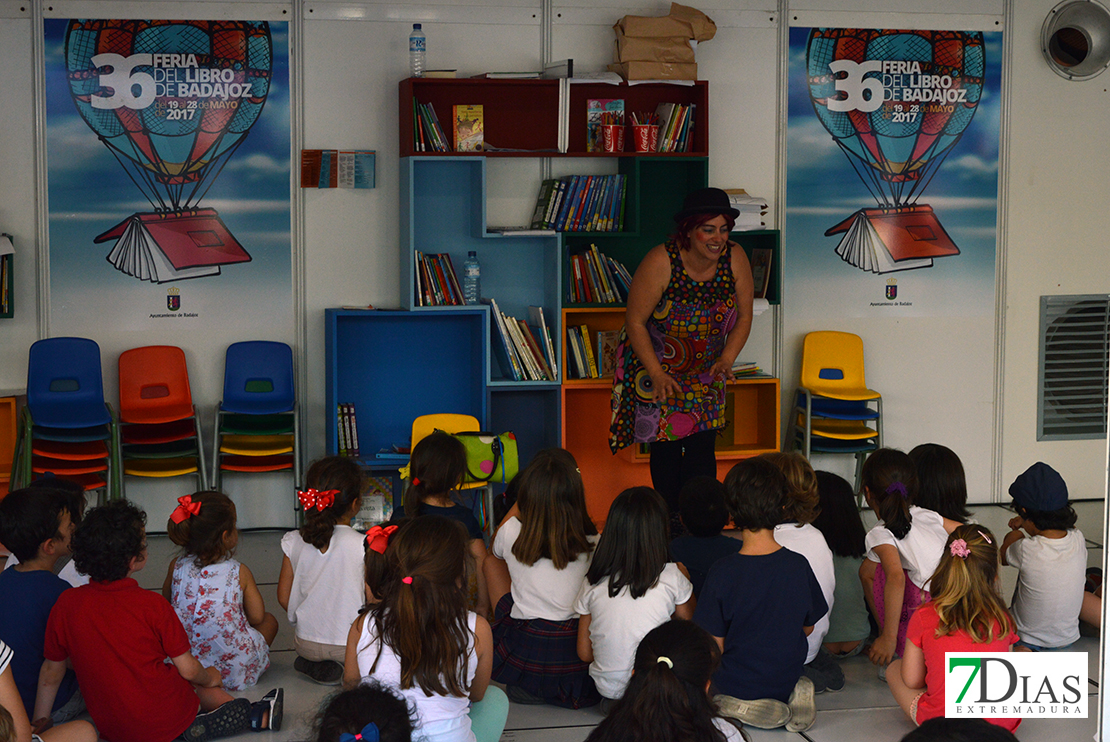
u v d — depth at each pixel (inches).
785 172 228.5
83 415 194.7
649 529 115.4
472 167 213.5
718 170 226.1
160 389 206.7
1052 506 140.8
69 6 201.3
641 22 206.7
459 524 99.4
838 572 143.0
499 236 207.2
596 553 118.8
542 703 128.6
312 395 216.8
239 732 117.3
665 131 211.9
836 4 226.4
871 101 229.6
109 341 208.7
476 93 213.3
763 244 227.8
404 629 94.6
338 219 214.7
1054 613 142.4
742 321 183.3
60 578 120.5
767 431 225.5
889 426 237.9
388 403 219.0
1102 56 234.8
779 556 116.2
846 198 231.6
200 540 126.5
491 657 106.7
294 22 209.0
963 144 234.1
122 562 107.9
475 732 106.8
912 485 139.5
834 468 239.0
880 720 123.2
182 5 205.0
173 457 201.3
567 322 218.8
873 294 234.7
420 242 215.0
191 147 208.1
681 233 175.9
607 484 223.8
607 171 220.7
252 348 210.2
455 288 208.1
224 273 211.6
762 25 224.2
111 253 207.3
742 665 116.6
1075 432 245.3
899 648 138.7
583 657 123.8
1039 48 234.8
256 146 210.4
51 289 205.3
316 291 215.3
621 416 186.7
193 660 112.3
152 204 208.2
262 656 134.3
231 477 215.2
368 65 212.2
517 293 220.7
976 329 239.3
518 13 215.9
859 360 229.8
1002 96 234.4
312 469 136.5
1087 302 243.3
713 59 223.3
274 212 212.4
